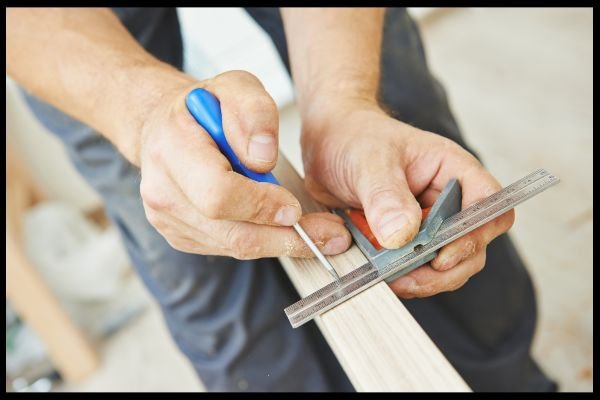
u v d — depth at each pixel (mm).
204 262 943
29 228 1935
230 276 969
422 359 469
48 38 752
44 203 2195
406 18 982
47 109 950
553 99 1893
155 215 627
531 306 1049
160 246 949
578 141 1717
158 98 646
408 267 574
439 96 1034
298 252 595
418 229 559
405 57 971
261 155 555
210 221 588
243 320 984
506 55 2174
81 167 1011
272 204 559
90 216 2303
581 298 1377
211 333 1001
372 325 507
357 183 622
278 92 2275
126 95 675
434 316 1003
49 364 1746
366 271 563
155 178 591
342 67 771
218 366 1034
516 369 1042
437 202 586
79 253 1938
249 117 544
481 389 1050
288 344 1022
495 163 1757
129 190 959
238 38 2205
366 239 600
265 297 996
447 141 637
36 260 1872
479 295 976
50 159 2154
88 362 1713
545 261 1481
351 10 835
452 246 569
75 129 949
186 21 2102
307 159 738
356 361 481
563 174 1646
